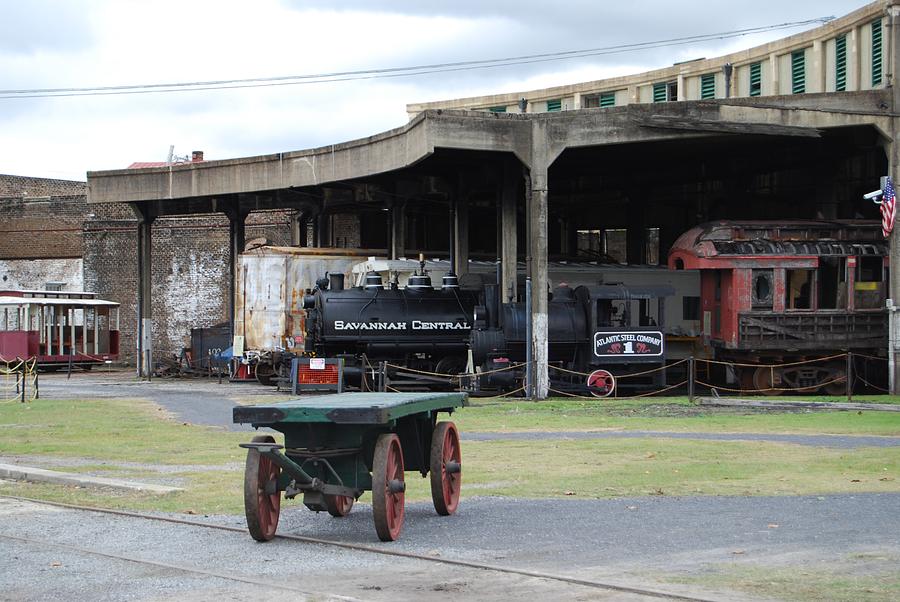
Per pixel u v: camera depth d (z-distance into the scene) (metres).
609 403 27.67
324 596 7.94
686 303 34.78
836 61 35.16
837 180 37.97
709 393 32.22
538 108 49.47
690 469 14.70
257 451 10.02
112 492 13.23
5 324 48.59
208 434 20.45
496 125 28.84
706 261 31.89
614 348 30.61
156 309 53.44
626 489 13.05
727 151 35.56
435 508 11.47
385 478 9.94
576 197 49.22
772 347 31.48
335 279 33.47
